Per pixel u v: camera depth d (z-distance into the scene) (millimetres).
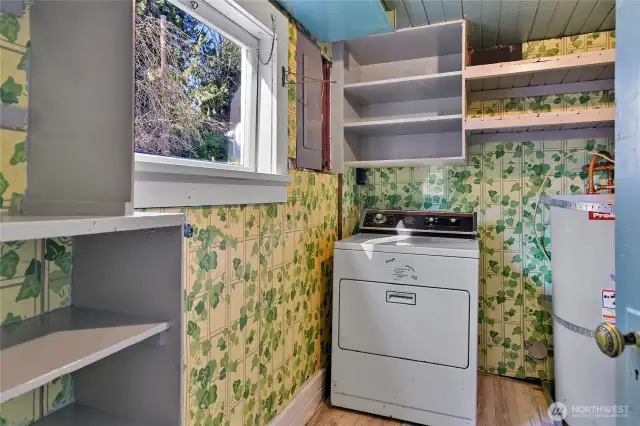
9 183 758
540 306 2436
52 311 858
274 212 1722
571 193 2359
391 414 1990
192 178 1206
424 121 2205
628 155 750
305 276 2029
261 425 1644
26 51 784
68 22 757
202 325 1279
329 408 2133
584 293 1762
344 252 2088
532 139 2424
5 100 752
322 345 2252
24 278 801
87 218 649
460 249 1865
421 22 2219
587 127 2273
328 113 2340
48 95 773
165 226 787
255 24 1562
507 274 2498
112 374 887
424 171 2674
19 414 798
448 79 2168
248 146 1659
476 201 2559
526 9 2021
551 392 2262
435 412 1907
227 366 1414
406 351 1960
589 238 1728
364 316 2043
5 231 519
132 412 871
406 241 2139
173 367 829
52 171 765
